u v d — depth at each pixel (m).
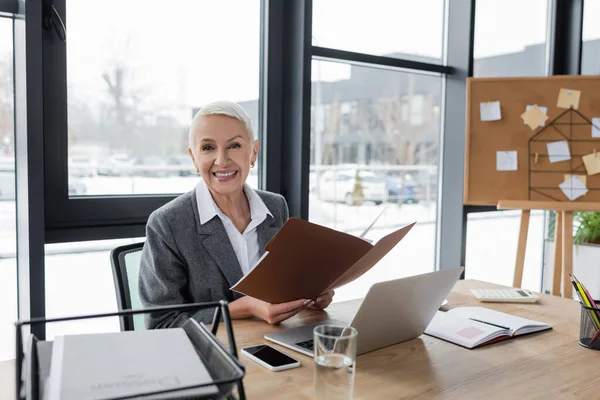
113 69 1.93
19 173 1.74
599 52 3.39
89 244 1.96
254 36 2.28
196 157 1.52
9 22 1.74
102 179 1.94
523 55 3.25
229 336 0.75
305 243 1.09
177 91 2.09
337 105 2.54
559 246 2.63
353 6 2.54
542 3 3.30
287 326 1.31
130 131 1.99
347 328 0.87
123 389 0.61
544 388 0.98
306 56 2.28
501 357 1.13
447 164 2.97
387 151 2.77
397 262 2.93
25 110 1.65
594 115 2.59
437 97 2.96
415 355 1.14
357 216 2.69
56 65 1.79
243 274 1.53
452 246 2.98
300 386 0.96
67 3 1.81
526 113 2.60
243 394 0.65
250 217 1.66
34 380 0.62
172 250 1.47
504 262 3.32
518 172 2.60
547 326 1.32
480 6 3.00
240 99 2.27
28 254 1.69
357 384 0.98
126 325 1.42
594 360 1.12
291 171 2.36
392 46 2.72
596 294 3.05
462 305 1.53
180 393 0.61
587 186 2.57
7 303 1.82
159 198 2.05
